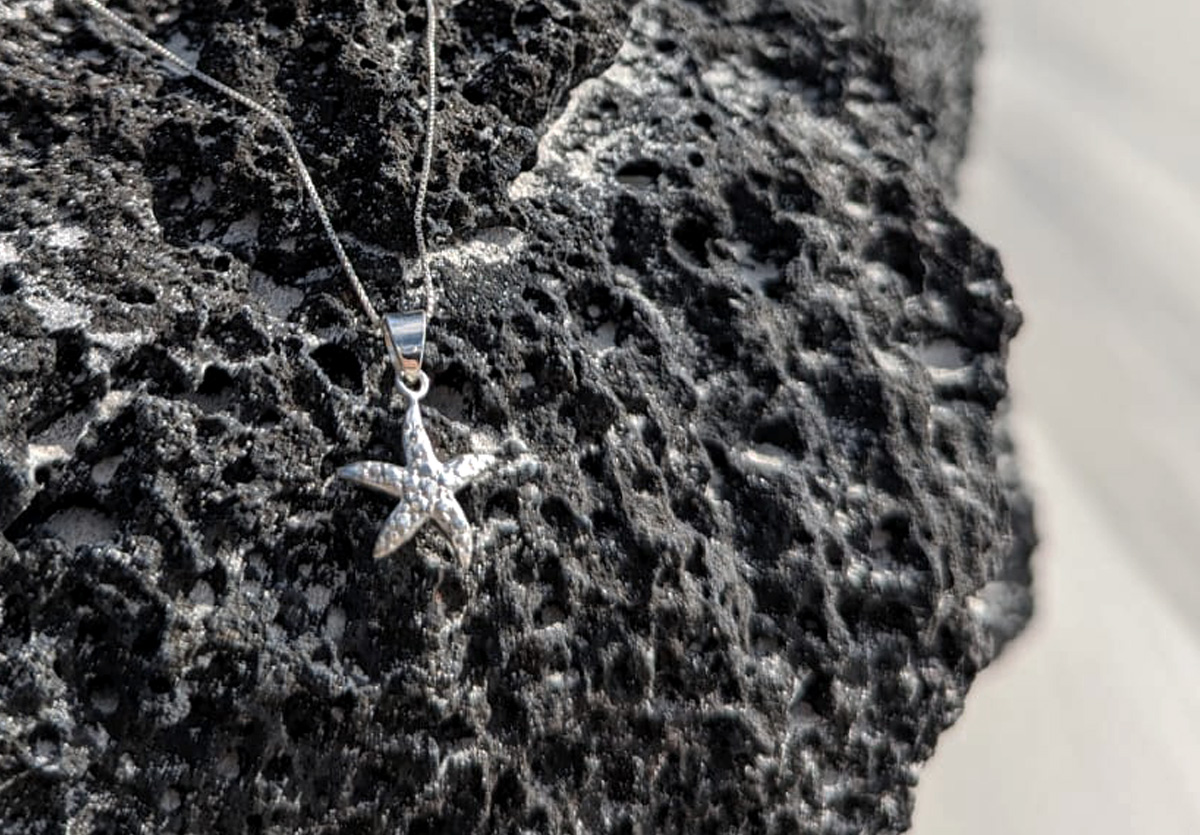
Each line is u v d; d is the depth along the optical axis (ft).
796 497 0.94
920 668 0.95
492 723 0.88
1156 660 1.06
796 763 0.92
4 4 0.95
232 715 0.86
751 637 0.92
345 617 0.88
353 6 0.96
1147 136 1.43
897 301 0.99
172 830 0.85
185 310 0.90
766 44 1.04
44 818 0.85
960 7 1.23
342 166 0.93
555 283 0.94
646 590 0.90
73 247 0.90
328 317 0.91
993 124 1.34
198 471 0.88
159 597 0.86
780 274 0.97
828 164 1.01
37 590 0.86
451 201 0.93
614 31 0.99
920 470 0.96
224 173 0.92
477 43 0.97
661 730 0.89
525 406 0.91
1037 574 1.06
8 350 0.88
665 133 0.99
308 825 0.86
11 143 0.92
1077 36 1.51
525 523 0.90
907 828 0.94
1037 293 1.21
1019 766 1.00
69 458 0.87
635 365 0.93
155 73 0.94
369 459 0.89
